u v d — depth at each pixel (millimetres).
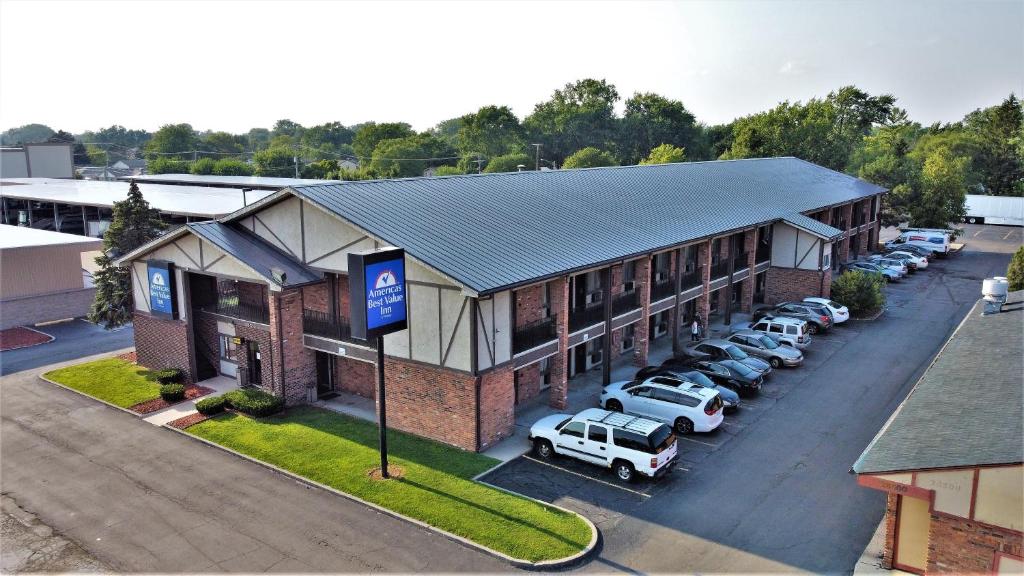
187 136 184125
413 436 23453
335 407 26359
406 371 23344
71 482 20719
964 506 13867
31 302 39875
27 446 23281
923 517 15484
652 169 43781
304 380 26750
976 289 46656
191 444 23281
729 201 40406
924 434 15438
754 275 39531
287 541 17422
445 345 22109
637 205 34500
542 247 25422
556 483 20188
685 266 35250
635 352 30781
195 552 17031
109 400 27359
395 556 16688
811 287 40469
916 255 55250
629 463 20125
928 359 31547
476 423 21969
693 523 18031
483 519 18062
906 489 14445
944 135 111562
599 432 20625
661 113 115438
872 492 19641
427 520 18062
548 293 27094
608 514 18484
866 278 39656
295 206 26109
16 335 37750
